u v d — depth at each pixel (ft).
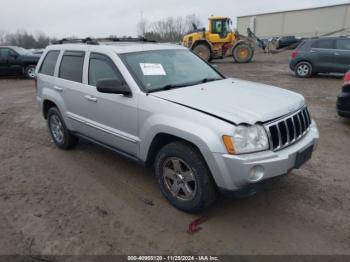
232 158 8.57
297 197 11.43
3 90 39.86
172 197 10.84
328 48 38.55
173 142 10.21
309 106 24.88
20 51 49.60
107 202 11.49
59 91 15.28
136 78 11.43
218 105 9.68
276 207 10.86
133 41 15.69
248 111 9.32
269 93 11.32
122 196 11.86
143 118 10.78
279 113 9.59
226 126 8.70
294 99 10.96
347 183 12.35
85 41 15.17
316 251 8.77
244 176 8.58
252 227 9.85
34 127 21.63
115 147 12.80
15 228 10.14
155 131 10.29
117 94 11.72
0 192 12.49
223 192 9.15
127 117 11.47
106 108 12.36
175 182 10.59
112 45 13.17
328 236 9.34
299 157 9.74
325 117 21.54
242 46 63.72
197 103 9.85
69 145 16.33
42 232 9.90
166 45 14.35
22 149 17.28
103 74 12.64
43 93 16.52
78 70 14.11
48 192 12.38
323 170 13.48
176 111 9.80
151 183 12.81
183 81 12.38
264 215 10.44
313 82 36.91
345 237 9.27
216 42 64.39
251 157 8.61
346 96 18.57
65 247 9.18
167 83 11.89
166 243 9.24
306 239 9.23
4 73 48.37
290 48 100.73
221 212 10.66
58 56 15.79
